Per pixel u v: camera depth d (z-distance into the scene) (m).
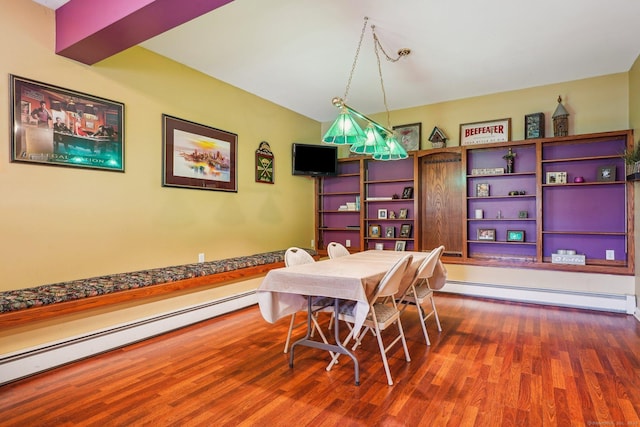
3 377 2.32
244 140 4.62
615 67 3.97
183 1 2.13
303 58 3.67
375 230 5.55
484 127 4.84
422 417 1.93
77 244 2.94
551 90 4.46
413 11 2.80
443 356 2.75
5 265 2.54
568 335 3.20
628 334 3.22
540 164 4.33
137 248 3.38
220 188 4.26
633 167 3.68
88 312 2.79
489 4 2.71
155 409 2.02
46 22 2.73
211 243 4.15
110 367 2.58
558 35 3.21
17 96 2.58
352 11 2.80
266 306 2.55
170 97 3.68
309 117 5.91
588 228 4.27
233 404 2.07
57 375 2.46
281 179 5.29
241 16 2.87
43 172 2.73
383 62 3.78
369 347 2.96
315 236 6.05
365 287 2.36
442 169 5.18
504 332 3.30
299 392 2.21
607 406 2.03
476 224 4.94
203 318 3.70
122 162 3.25
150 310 3.22
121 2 2.31
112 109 3.17
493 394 2.17
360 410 2.00
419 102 5.16
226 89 4.34
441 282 3.55
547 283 4.26
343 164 6.05
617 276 3.94
